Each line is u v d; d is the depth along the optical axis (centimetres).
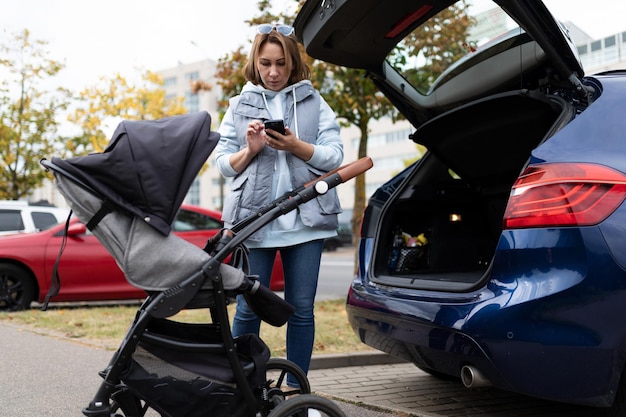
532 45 308
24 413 322
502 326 244
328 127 324
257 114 313
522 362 241
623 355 236
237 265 258
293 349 309
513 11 261
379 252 345
